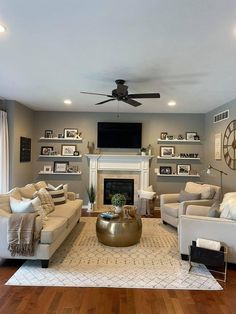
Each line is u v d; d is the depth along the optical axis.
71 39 2.64
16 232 3.00
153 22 2.29
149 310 2.30
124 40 2.64
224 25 2.31
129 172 6.76
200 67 3.38
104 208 6.75
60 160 6.83
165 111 6.57
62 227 3.52
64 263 3.24
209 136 6.42
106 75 3.74
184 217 3.34
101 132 6.75
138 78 3.84
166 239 4.27
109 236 3.81
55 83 4.20
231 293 2.61
